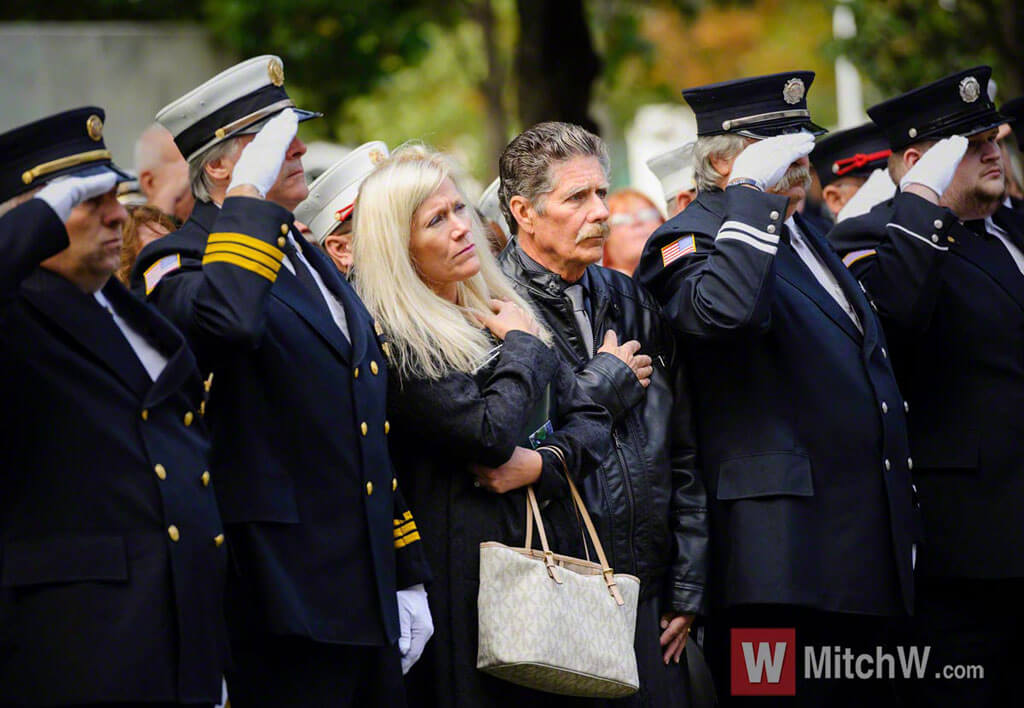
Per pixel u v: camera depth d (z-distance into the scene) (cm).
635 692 1641
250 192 1467
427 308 1628
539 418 1667
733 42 7681
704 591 1748
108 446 1298
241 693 1445
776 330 1761
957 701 2034
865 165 2517
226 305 1400
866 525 1747
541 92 4034
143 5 5169
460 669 1600
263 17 4684
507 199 1797
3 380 1278
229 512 1434
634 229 2502
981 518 1967
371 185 1672
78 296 1327
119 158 4025
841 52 3991
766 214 1697
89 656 1257
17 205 1303
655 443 1759
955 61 3856
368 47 4884
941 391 1988
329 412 1485
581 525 1675
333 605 1459
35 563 1266
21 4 5212
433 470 1644
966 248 2000
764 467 1739
